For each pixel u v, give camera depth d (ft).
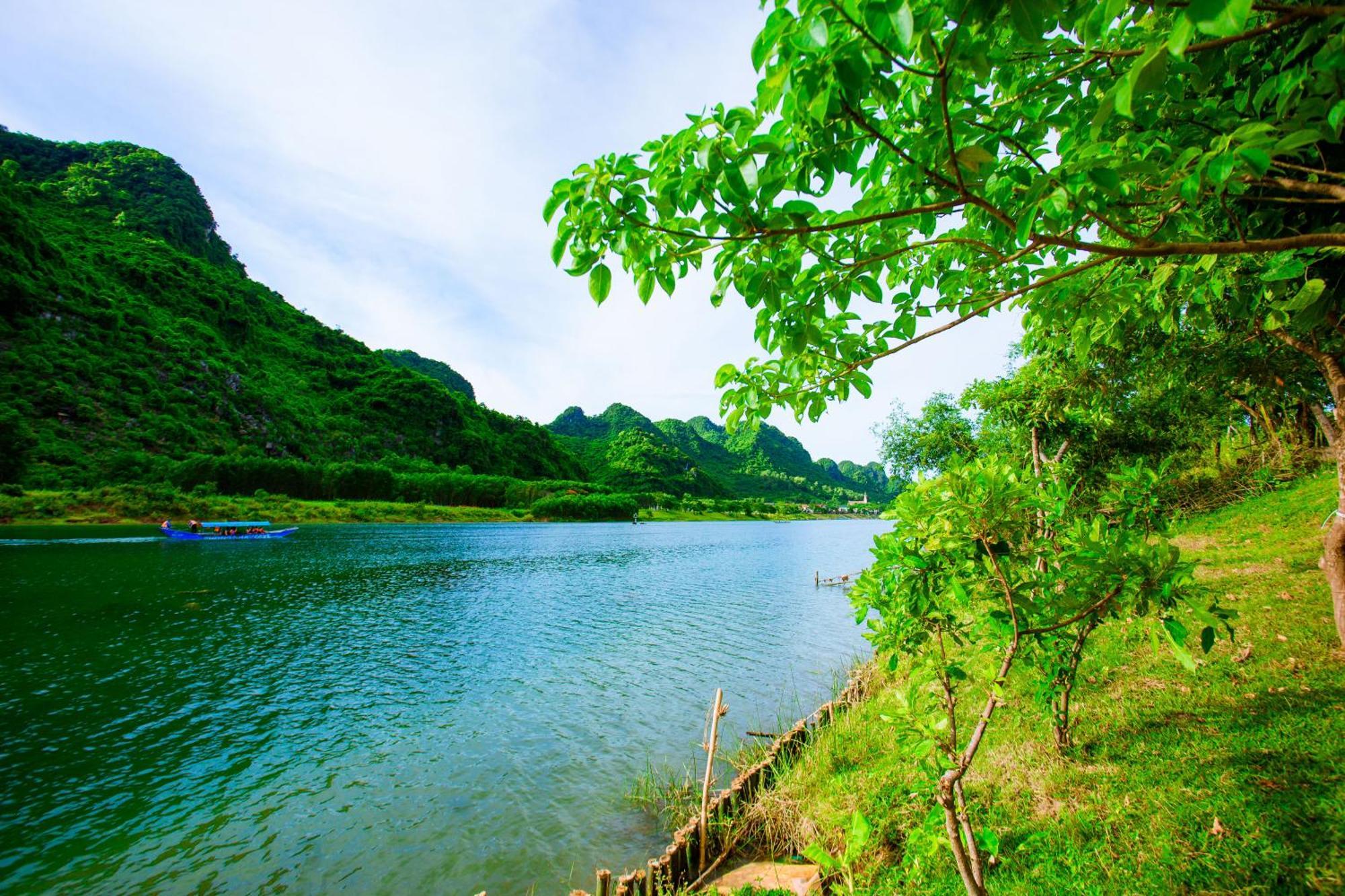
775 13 5.98
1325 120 7.41
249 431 445.37
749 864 23.32
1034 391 48.62
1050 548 12.87
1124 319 14.99
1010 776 21.08
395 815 32.42
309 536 227.61
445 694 53.78
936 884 16.74
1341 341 21.62
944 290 10.56
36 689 52.39
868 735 31.04
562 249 8.21
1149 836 15.40
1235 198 11.39
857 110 6.43
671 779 35.14
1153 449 55.57
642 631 80.59
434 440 612.70
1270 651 24.49
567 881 26.58
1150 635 11.71
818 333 9.61
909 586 13.58
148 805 33.78
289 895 26.07
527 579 134.62
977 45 6.55
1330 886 12.09
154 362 432.66
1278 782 15.80
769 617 91.40
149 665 60.49
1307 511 53.72
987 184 9.48
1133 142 8.86
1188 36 4.93
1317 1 6.72
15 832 30.86
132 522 232.73
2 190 458.50
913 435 81.25
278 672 59.98
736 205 7.22
